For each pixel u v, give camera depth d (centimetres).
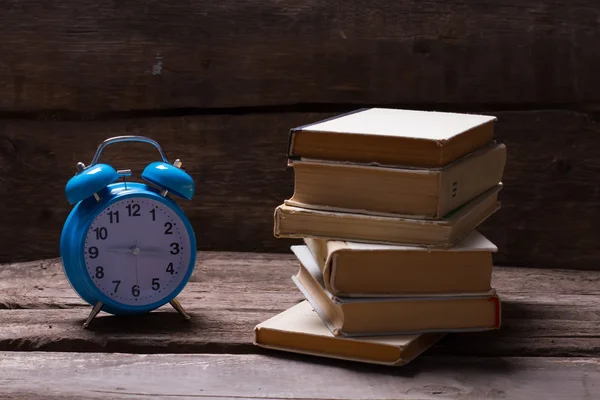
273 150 202
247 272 193
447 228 162
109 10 199
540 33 198
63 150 202
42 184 202
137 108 201
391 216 163
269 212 203
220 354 168
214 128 201
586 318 177
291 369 164
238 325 174
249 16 199
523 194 201
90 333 171
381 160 163
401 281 164
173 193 173
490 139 175
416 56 199
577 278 195
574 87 199
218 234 203
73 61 200
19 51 199
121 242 172
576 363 166
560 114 199
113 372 163
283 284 189
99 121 201
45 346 169
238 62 200
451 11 199
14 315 176
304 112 201
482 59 199
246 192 203
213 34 200
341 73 200
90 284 171
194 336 170
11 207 203
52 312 177
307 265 170
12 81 200
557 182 200
